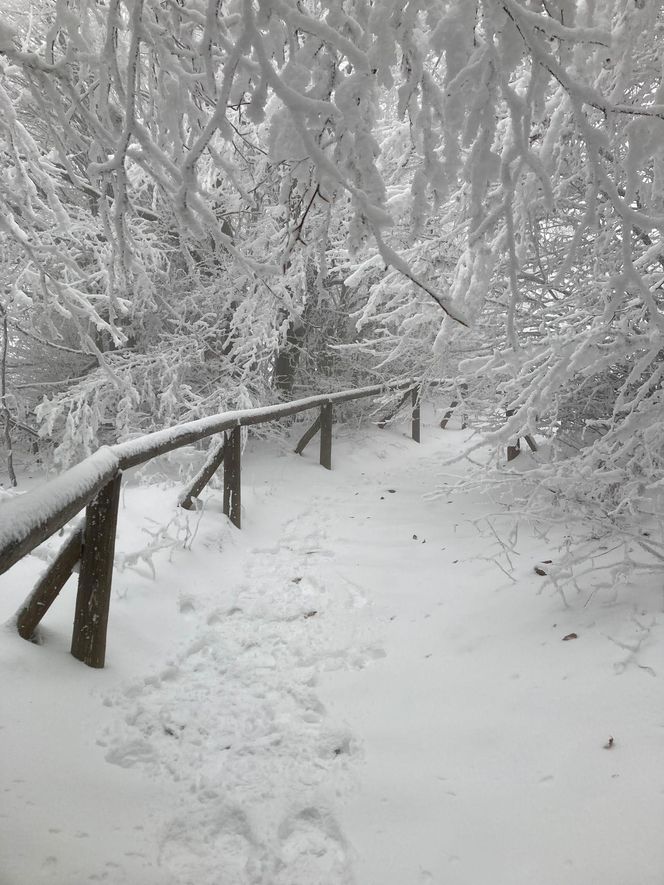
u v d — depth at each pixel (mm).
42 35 3535
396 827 1990
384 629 3516
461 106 1562
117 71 1678
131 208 1904
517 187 2672
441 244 3816
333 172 1493
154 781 2158
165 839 1899
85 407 6453
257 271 1935
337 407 9359
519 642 3041
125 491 4902
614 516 3211
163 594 3627
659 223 1614
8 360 7992
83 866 1632
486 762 2236
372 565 4543
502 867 1784
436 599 3848
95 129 1885
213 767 2279
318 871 1850
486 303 4262
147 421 7730
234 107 1740
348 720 2621
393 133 3840
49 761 1999
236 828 2002
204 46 1485
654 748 2076
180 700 2705
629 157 1720
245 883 1793
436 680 2881
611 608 3049
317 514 5934
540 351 3486
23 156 2941
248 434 7824
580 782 2025
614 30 1858
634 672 2512
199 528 4594
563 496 3461
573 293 3924
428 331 5066
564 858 1762
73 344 7848
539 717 2420
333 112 1483
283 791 2158
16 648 2473
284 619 3621
